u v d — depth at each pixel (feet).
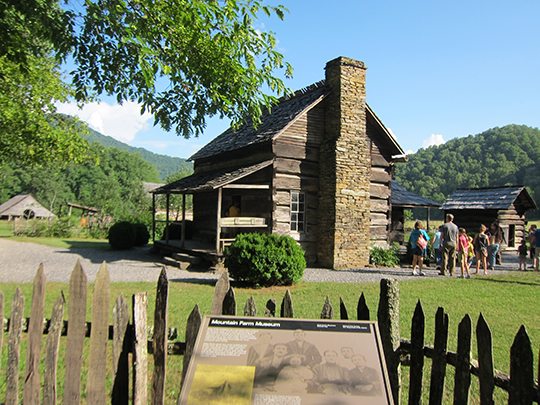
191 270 43.75
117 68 20.68
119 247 63.93
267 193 47.70
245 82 22.35
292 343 8.02
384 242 54.85
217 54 21.09
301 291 31.14
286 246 34.19
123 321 9.05
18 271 40.42
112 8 17.83
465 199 79.36
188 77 22.99
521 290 32.71
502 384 7.79
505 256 71.51
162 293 9.09
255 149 50.90
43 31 18.88
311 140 49.44
